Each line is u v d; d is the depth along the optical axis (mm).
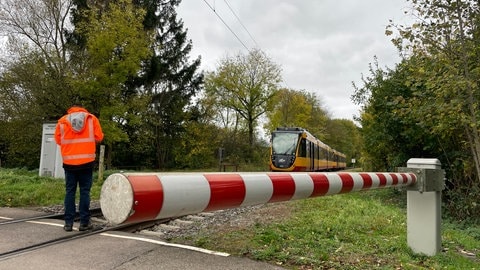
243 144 42250
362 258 4562
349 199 11406
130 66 18312
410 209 4965
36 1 22094
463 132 10023
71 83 17734
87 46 18359
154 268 3740
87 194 5352
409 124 12805
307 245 5004
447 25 8289
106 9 21469
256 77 42750
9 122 21203
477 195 10641
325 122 63844
